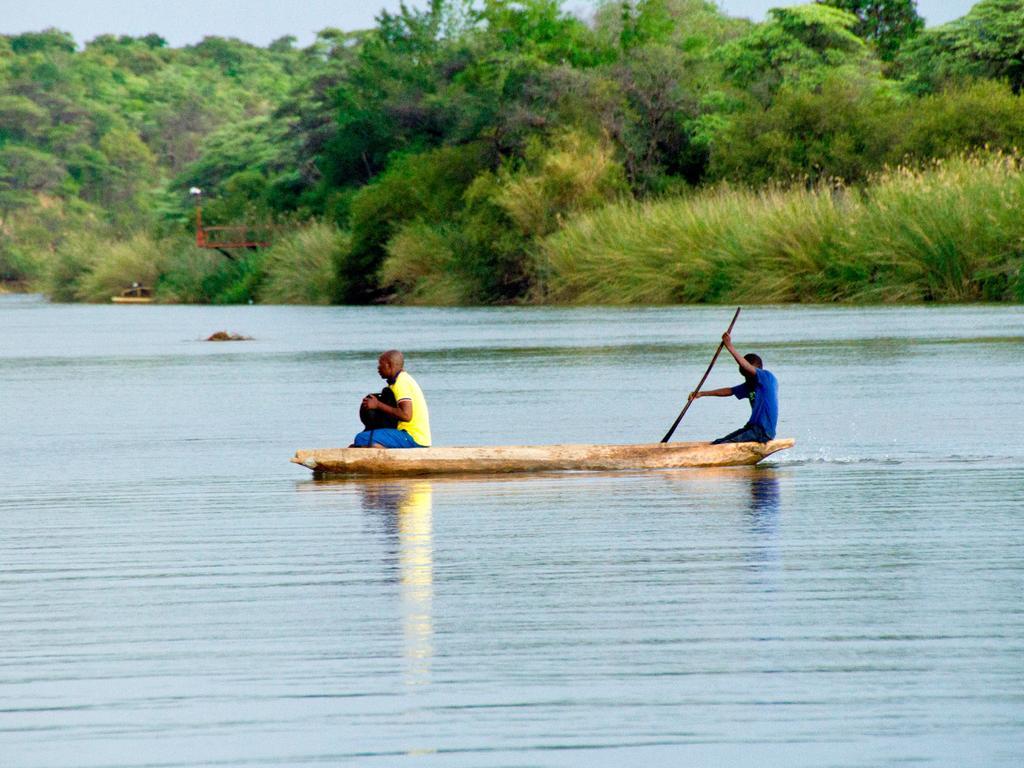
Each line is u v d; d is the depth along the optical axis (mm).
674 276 171875
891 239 149375
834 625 27484
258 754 21391
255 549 35781
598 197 196250
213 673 25188
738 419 61938
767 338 105125
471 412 65625
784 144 193125
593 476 46844
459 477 47000
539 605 29422
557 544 35562
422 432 48844
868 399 66062
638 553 34312
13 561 34875
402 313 183500
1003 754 20875
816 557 33562
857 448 51781
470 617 28547
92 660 26078
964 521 37781
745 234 164125
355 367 96562
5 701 23875
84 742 21984
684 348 100625
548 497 42812
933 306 138875
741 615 28297
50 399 79188
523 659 25672
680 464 47938
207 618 28859
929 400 65188
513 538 36438
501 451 47500
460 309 189875
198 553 35438
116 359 111938
